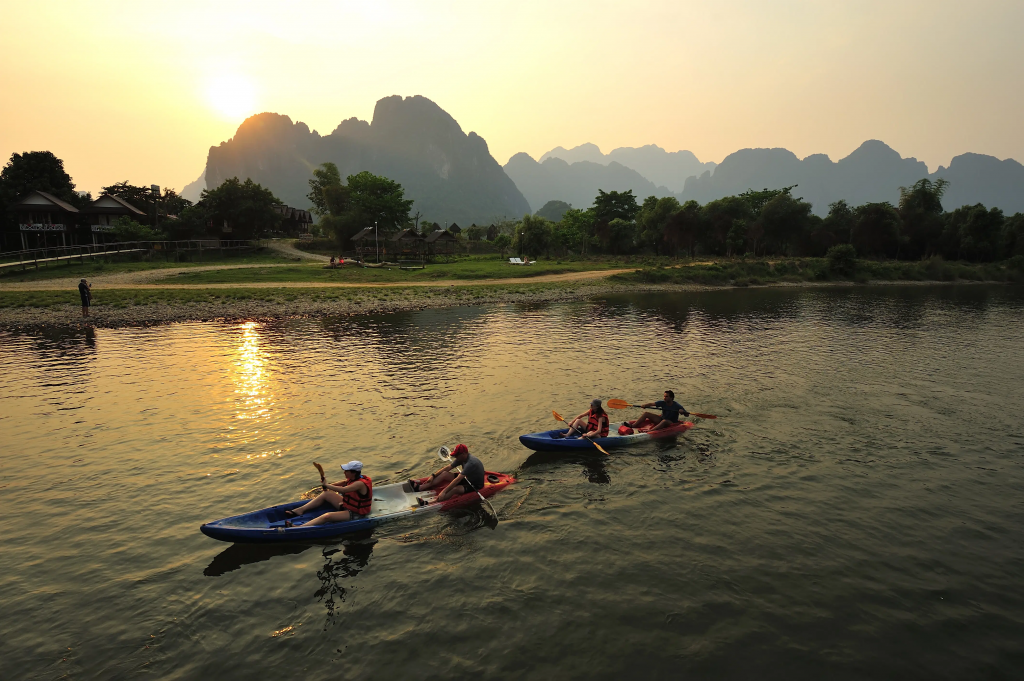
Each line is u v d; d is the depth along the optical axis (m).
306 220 116.81
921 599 8.26
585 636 7.46
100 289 42.31
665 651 7.19
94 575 8.70
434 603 8.13
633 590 8.39
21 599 8.12
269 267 60.34
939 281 71.50
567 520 10.44
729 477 12.26
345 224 89.50
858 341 28.16
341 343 26.66
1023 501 11.27
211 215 76.19
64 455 13.12
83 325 30.80
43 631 7.52
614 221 99.56
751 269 67.25
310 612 7.96
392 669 6.92
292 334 28.92
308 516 10.02
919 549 9.55
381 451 13.38
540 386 19.16
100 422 15.38
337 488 9.98
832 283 66.75
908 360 23.67
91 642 7.34
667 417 14.78
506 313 37.84
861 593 8.38
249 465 12.60
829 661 7.05
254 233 82.62
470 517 10.52
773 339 28.53
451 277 57.97
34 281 46.16
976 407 17.19
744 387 19.23
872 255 88.12
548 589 8.42
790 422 15.75
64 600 8.12
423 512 10.48
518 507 10.91
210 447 13.61
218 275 52.50
